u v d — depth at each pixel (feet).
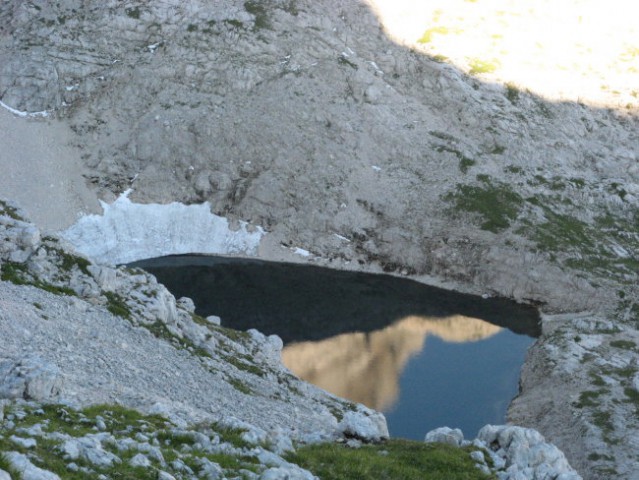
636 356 359.25
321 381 348.79
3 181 548.72
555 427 306.76
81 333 190.29
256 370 238.48
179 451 101.60
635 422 295.07
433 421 316.40
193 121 590.96
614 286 462.19
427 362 379.76
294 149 577.84
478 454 134.21
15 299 190.80
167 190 571.28
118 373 174.29
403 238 532.32
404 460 127.65
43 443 84.89
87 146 586.45
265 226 560.20
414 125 591.78
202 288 480.23
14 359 128.57
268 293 478.18
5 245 213.46
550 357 366.43
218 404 188.03
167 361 202.49
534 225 511.40
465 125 596.29
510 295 488.02
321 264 536.83
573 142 592.19
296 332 412.36
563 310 461.37
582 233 508.94
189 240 555.28
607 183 556.51
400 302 476.13
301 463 112.88
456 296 492.95
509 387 355.56
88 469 81.41
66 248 228.84
